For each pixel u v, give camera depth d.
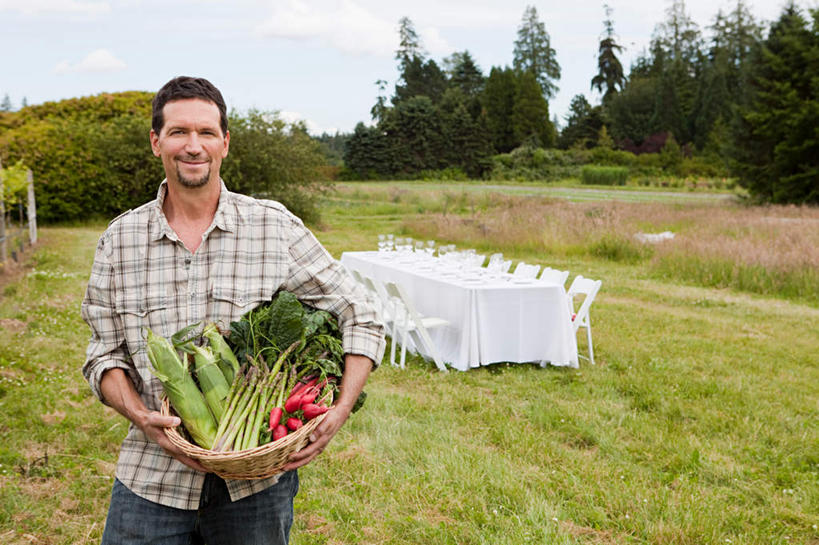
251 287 1.81
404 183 58.69
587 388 5.82
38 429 4.38
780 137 28.20
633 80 83.56
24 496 3.50
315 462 4.05
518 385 5.88
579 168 62.59
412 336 7.19
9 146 19.64
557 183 57.12
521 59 91.12
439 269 7.84
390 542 3.24
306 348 1.77
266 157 20.30
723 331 8.02
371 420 4.75
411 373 6.31
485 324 6.47
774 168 28.09
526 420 4.97
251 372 1.66
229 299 1.79
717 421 4.95
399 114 66.31
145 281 1.77
